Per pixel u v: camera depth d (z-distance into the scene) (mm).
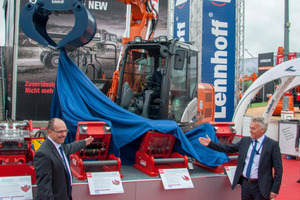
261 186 3422
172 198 4090
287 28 12328
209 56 11039
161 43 5082
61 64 4668
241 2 11609
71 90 4590
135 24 6707
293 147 8211
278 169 3391
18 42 13828
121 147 4773
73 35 4293
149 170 4242
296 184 6098
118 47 14562
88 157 4215
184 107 5488
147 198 3957
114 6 14664
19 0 13633
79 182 3725
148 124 4207
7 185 3330
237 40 11570
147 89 5527
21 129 3891
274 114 19547
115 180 3787
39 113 14117
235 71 11484
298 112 21484
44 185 2682
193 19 11227
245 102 9430
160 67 5680
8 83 16250
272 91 24094
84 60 10273
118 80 5586
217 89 11188
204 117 7859
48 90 14164
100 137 4070
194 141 4785
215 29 11062
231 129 5051
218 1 11055
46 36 4680
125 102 5406
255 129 3504
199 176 4312
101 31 14531
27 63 13961
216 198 4371
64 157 2941
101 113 4453
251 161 3541
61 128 2844
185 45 5363
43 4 4414
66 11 4453
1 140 3504
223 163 4578
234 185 3674
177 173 4145
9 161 3537
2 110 16516
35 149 4527
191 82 5820
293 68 8148
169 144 4629
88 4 14461
